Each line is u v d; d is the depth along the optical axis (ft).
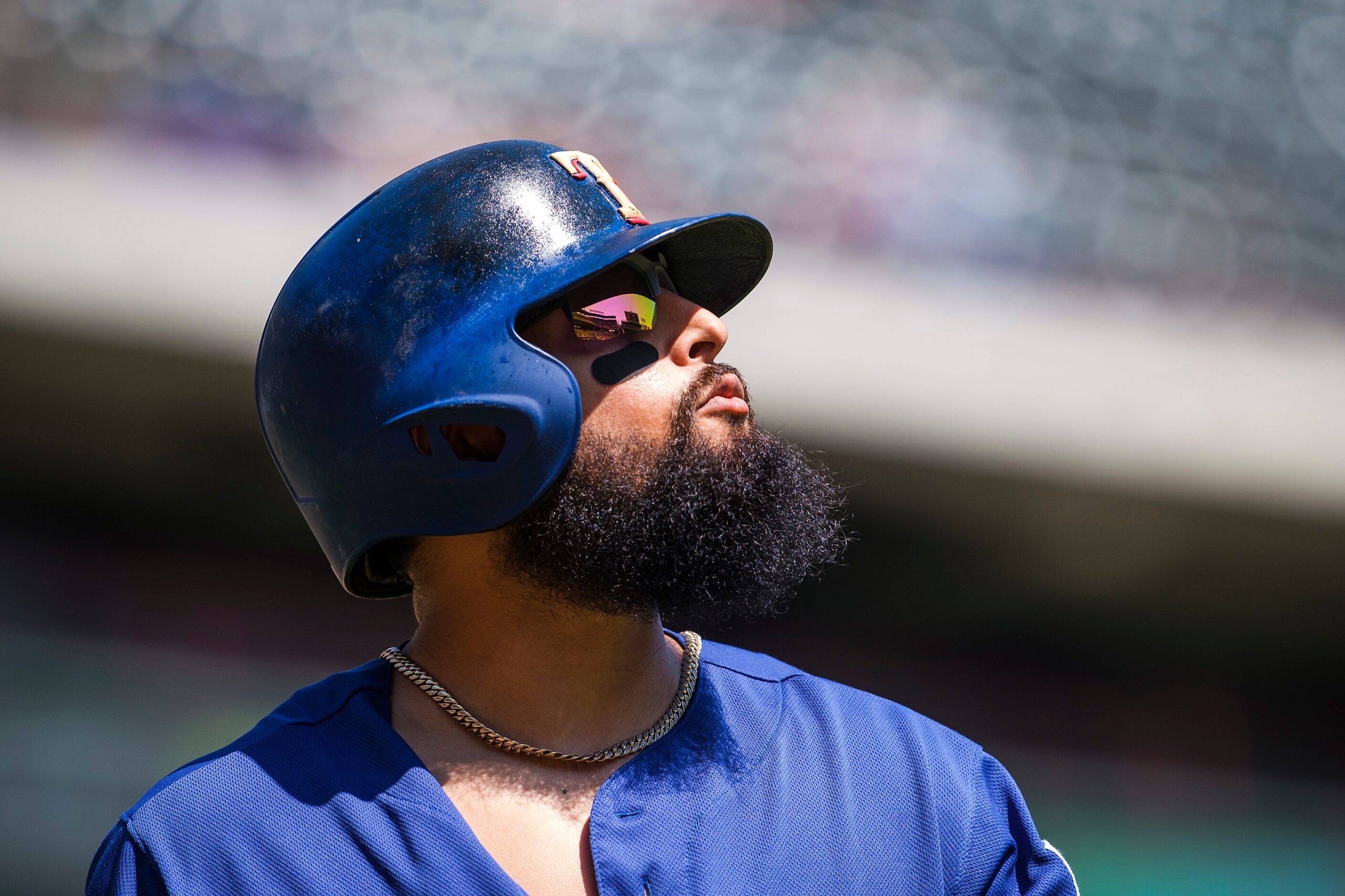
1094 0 99.04
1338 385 74.13
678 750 14.99
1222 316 88.58
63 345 61.46
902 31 94.89
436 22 84.99
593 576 15.25
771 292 71.36
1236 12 101.35
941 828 14.78
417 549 16.74
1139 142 94.63
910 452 70.44
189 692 57.72
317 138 78.28
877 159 89.92
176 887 13.48
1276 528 73.36
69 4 73.92
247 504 65.26
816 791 14.88
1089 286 88.02
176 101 75.00
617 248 15.66
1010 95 94.02
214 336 63.21
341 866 13.58
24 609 59.67
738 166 88.28
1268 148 97.55
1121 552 73.97
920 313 72.38
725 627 18.54
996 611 75.92
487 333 15.55
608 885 13.43
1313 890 66.80
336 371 16.20
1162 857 66.03
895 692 72.79
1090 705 75.72
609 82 88.53
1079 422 71.41
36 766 51.70
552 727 15.26
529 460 15.20
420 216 16.42
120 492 64.80
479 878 13.34
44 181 63.05
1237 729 76.84
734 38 91.71
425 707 15.42
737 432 16.26
